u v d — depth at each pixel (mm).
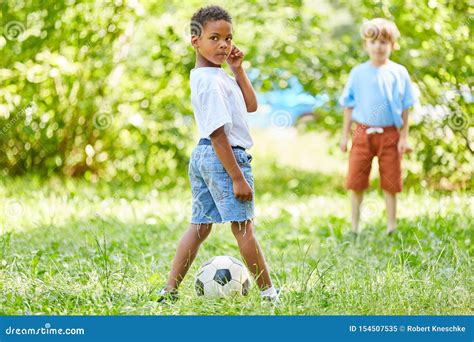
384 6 22203
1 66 22547
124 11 22766
